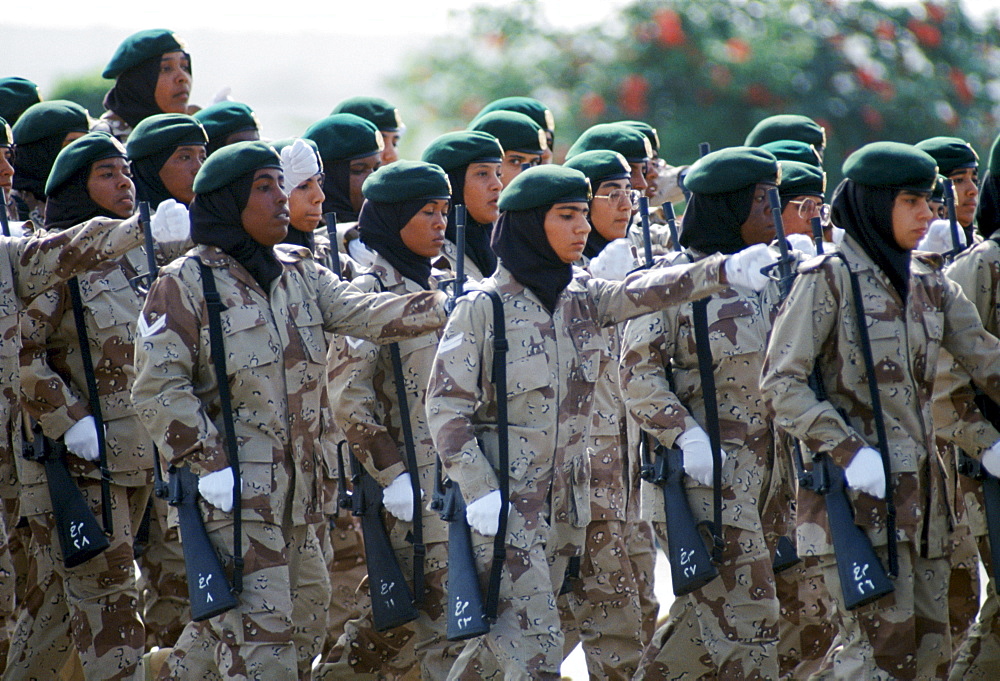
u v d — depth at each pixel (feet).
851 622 58.85
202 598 56.65
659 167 99.81
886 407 58.29
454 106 187.11
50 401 67.51
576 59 179.83
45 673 69.92
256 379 59.26
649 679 66.33
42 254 65.10
